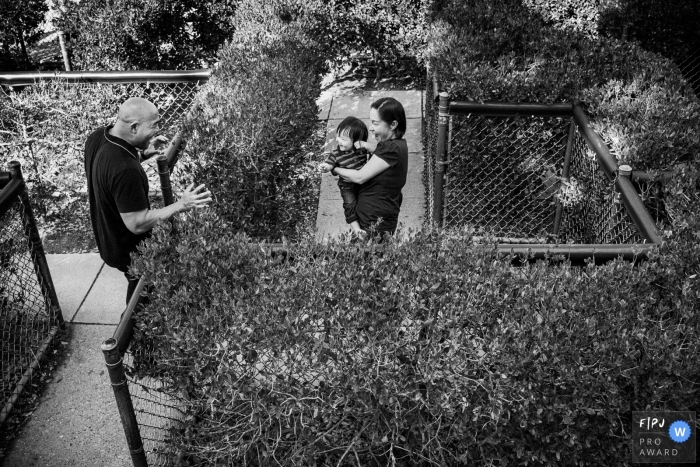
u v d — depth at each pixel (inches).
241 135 170.7
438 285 113.7
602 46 228.1
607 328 108.5
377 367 106.2
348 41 353.1
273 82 200.4
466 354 108.1
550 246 126.6
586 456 114.6
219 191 169.9
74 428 160.4
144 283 121.0
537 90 202.8
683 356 106.5
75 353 183.8
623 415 113.3
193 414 122.0
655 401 107.9
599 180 183.2
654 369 106.0
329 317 112.1
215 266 120.2
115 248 160.9
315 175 234.7
